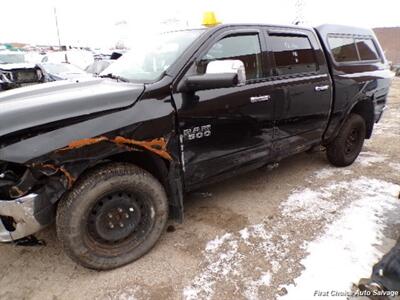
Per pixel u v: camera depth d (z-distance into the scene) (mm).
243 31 2930
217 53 2748
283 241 2734
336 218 3068
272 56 3133
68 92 2393
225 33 2797
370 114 4461
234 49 2863
